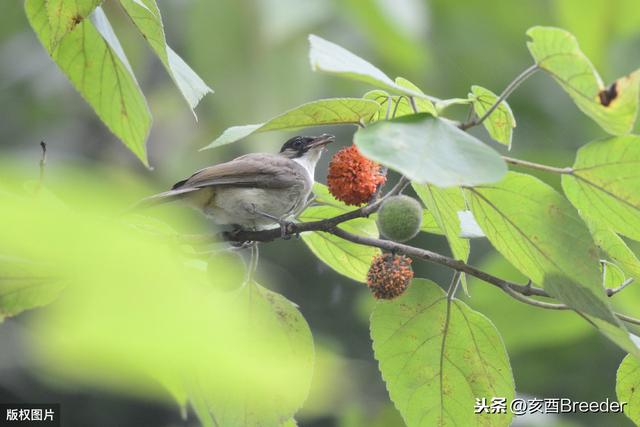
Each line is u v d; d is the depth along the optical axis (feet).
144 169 53.57
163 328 6.38
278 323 22.40
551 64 17.13
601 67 38.83
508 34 55.06
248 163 32.91
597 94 16.51
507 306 36.37
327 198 24.23
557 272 18.49
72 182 6.59
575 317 36.55
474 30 54.90
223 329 6.75
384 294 21.61
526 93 55.57
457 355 22.67
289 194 33.12
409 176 14.46
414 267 47.11
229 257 21.93
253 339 7.22
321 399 8.18
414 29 33.81
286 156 36.60
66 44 20.74
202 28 35.29
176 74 19.27
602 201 19.21
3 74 57.77
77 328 6.07
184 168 51.90
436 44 54.13
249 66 35.76
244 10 35.01
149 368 6.24
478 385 22.66
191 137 53.01
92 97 21.12
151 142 54.39
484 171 14.99
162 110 55.01
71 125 56.80
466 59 54.80
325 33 48.49
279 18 34.94
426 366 22.80
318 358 8.39
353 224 24.68
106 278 6.29
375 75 16.47
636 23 38.09
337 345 46.16
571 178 19.10
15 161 7.27
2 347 38.45
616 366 44.55
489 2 54.34
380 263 21.77
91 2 19.13
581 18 37.99
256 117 36.37
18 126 56.80
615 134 17.10
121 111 21.09
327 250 25.30
